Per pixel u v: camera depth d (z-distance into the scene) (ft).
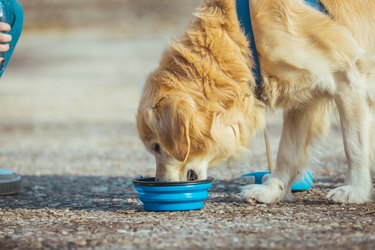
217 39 19.06
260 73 19.42
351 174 20.02
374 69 19.83
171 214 18.94
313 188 23.49
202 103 18.76
